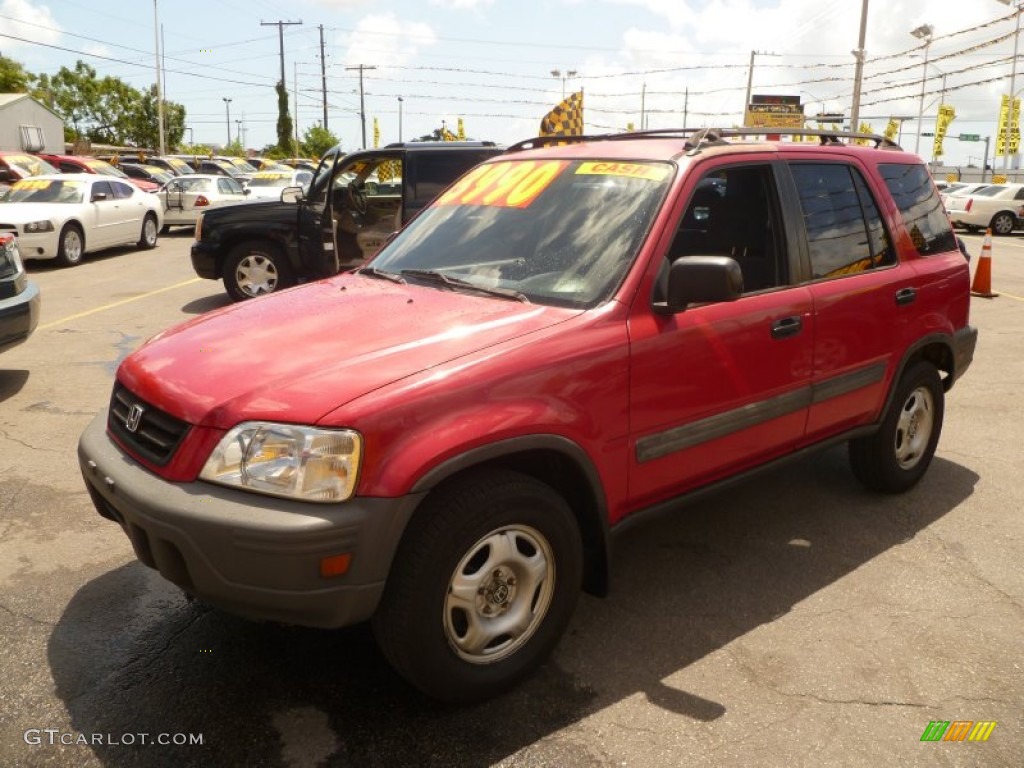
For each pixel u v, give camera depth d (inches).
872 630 134.1
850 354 159.3
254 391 104.3
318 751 105.0
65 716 111.1
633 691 117.7
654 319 126.3
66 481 188.5
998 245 849.5
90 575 147.7
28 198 602.5
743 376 138.6
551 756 104.8
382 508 98.9
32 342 326.6
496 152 358.3
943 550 161.5
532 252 136.4
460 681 109.8
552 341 115.5
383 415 100.2
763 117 1771.7
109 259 626.5
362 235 377.1
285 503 98.0
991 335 355.6
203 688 117.0
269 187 959.6
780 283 148.3
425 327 118.7
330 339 116.4
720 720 112.0
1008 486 193.5
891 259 172.2
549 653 120.2
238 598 99.7
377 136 2719.0
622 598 142.9
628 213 133.4
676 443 130.8
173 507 100.3
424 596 103.7
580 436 116.5
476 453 105.0
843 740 108.6
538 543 115.3
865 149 175.3
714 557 157.9
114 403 122.3
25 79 2632.9
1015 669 124.3
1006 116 1387.8
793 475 199.3
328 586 98.3
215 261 407.5
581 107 578.6
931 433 189.3
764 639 131.1
